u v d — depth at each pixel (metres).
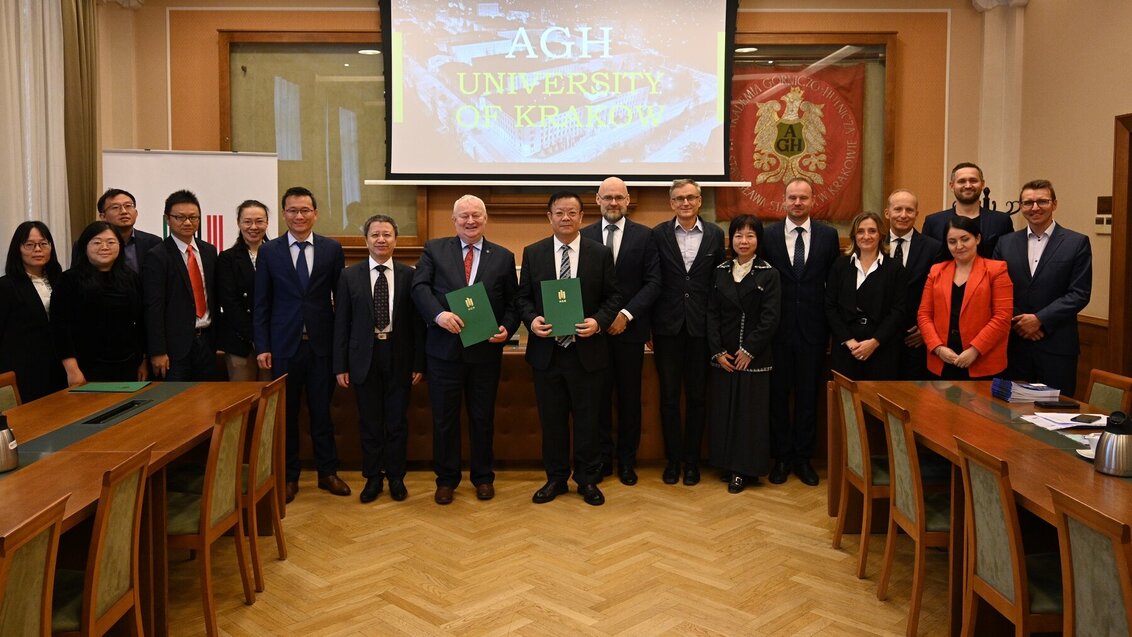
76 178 5.74
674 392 4.52
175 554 3.62
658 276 4.41
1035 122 6.20
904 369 4.50
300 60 6.65
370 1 6.58
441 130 6.59
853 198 6.77
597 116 6.61
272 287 4.29
